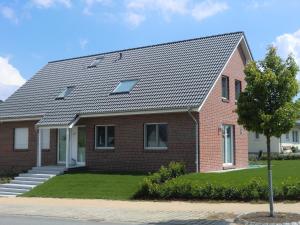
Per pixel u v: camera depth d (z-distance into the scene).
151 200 18.47
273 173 21.25
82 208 16.73
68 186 22.20
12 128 30.23
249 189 17.19
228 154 26.33
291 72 13.10
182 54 27.30
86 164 26.50
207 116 23.91
